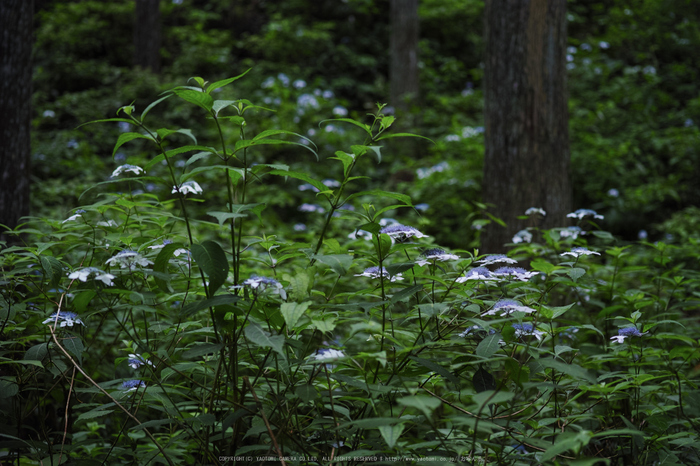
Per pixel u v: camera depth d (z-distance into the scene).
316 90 9.15
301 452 1.83
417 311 1.94
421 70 11.88
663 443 1.89
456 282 1.88
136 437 2.26
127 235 1.93
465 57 13.58
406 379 2.36
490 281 1.92
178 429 2.45
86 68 10.79
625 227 7.41
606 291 2.80
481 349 1.62
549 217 3.83
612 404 2.30
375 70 12.88
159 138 1.64
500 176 3.91
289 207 7.39
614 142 8.22
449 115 10.07
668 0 11.03
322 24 12.38
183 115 8.49
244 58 13.05
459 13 13.19
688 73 10.82
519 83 3.86
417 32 10.20
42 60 11.45
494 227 3.91
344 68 12.58
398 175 8.43
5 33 3.18
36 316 2.05
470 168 6.82
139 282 2.32
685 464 1.94
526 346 1.64
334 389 1.85
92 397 2.12
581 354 2.59
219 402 1.89
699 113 9.27
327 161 8.00
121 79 10.22
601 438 1.95
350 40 13.19
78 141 7.95
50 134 8.32
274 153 7.73
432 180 6.66
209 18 13.47
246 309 1.64
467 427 2.11
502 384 1.68
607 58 11.06
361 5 13.27
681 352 2.04
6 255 2.16
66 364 2.06
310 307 1.99
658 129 9.28
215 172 6.32
